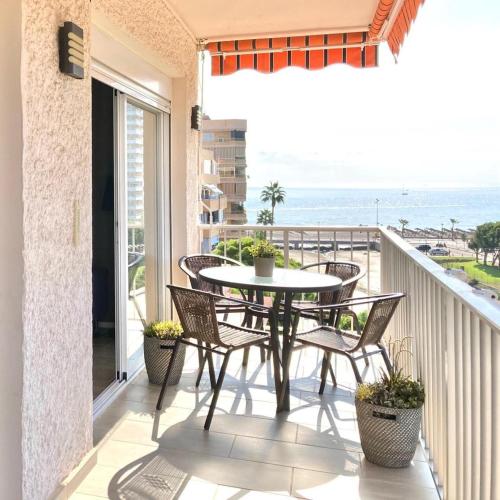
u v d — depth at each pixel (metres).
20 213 1.70
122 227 3.17
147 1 3.16
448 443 1.88
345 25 4.04
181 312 2.75
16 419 1.73
